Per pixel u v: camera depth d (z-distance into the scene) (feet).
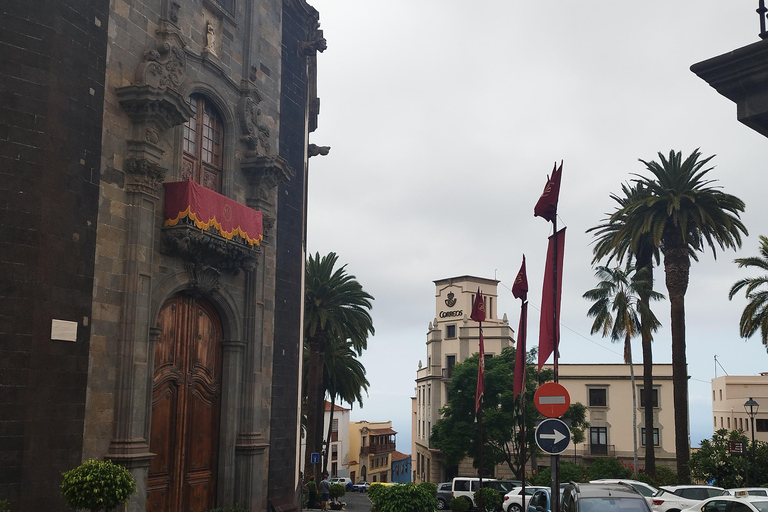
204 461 58.44
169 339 54.95
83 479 38.27
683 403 112.68
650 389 125.08
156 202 51.98
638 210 116.06
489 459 175.32
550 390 45.91
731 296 127.44
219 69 61.11
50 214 43.62
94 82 47.65
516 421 175.42
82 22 47.09
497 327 240.53
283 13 75.10
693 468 125.49
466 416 181.47
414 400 309.83
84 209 46.11
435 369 248.93
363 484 236.22
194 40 59.06
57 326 43.47
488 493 104.17
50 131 44.09
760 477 119.65
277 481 68.18
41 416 42.01
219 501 59.36
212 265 57.57
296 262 74.84
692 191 111.96
